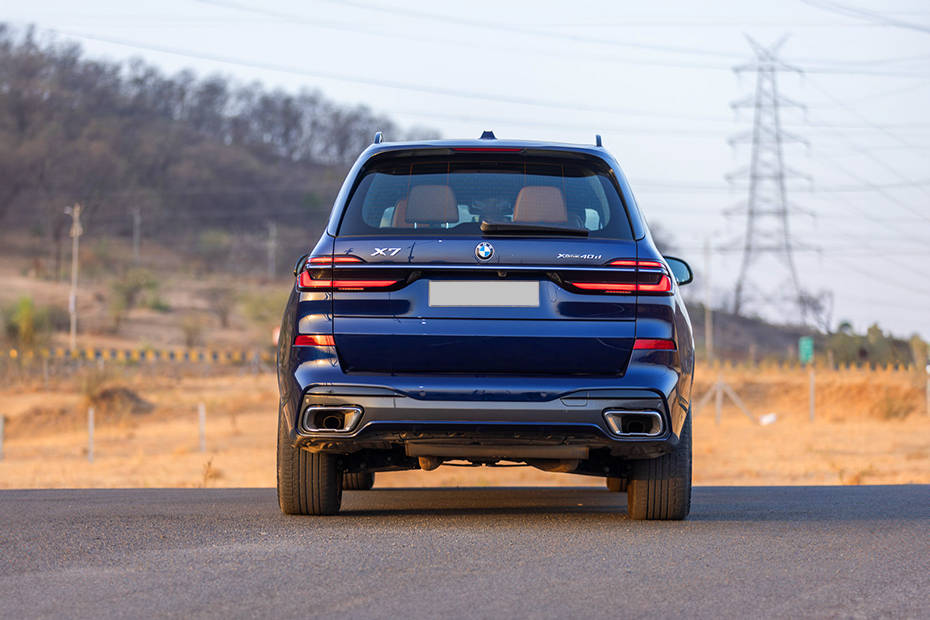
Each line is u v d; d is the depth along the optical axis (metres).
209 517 16.67
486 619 9.57
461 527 15.38
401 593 10.62
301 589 10.76
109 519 16.38
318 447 15.15
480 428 14.51
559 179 15.68
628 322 14.66
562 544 13.72
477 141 15.99
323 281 14.79
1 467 67.88
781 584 11.28
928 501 21.36
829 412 116.88
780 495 23.47
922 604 10.40
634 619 9.65
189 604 10.05
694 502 21.45
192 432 98.31
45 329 188.62
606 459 16.50
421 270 14.59
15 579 11.20
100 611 9.74
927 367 113.81
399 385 14.48
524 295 14.57
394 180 15.60
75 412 111.25
